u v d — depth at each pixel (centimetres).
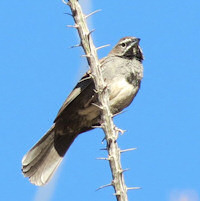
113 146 720
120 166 683
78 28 779
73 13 781
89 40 780
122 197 647
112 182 661
